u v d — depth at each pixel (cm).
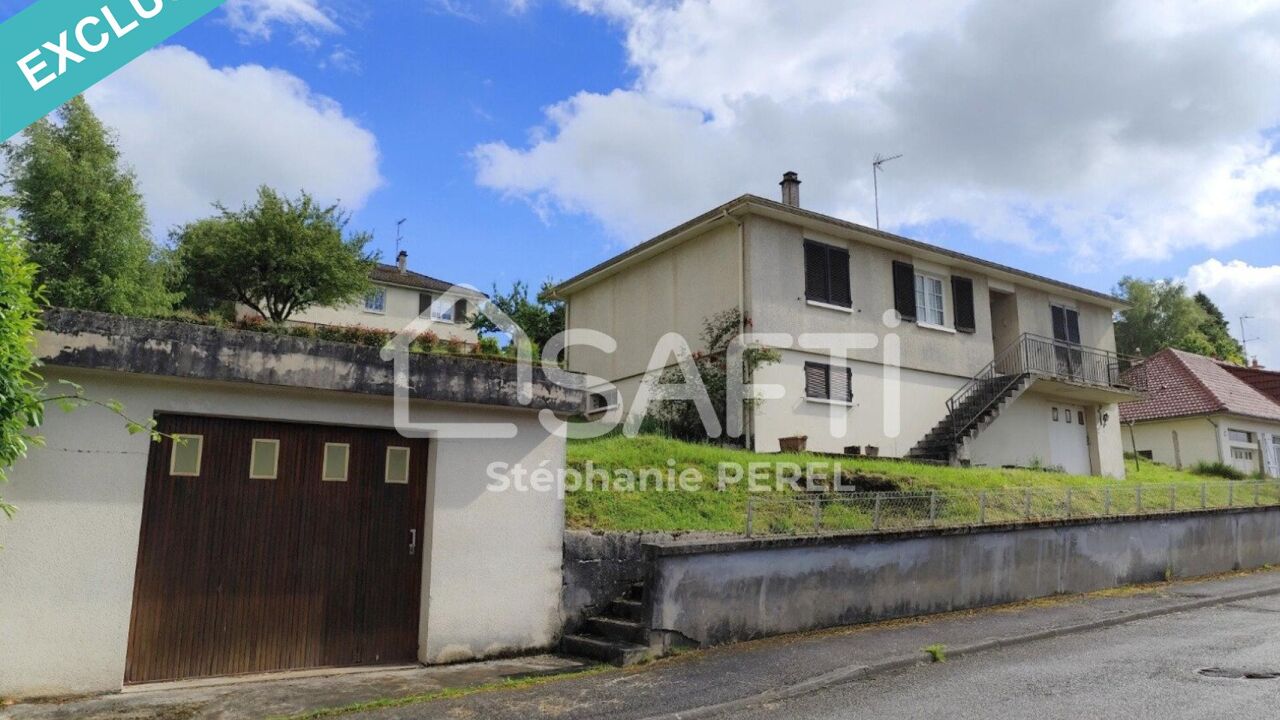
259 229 2748
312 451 787
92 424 678
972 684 749
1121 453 2545
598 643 828
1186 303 5209
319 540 778
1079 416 2475
